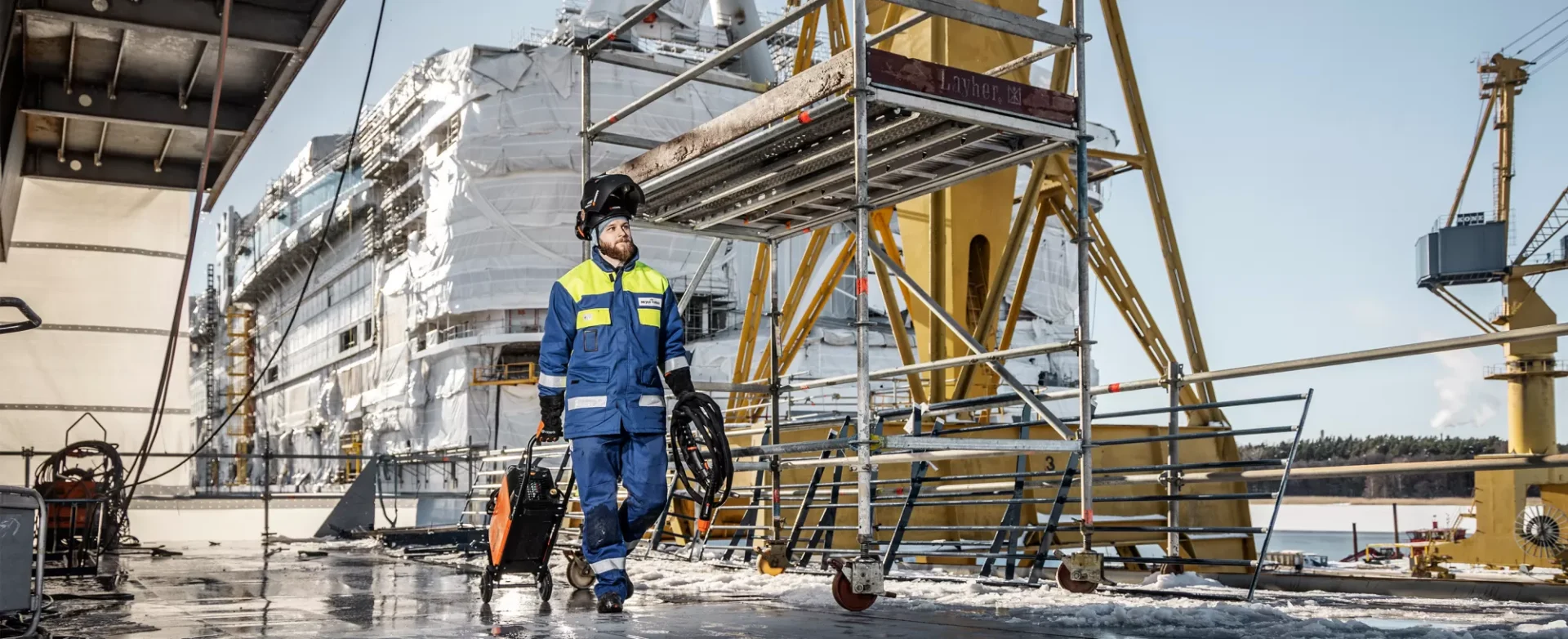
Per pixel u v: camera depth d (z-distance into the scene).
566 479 11.82
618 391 4.80
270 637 4.08
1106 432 11.02
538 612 5.05
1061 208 12.70
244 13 7.89
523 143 61.88
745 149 6.32
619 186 5.00
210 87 9.21
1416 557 21.80
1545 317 26.55
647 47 64.69
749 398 15.59
